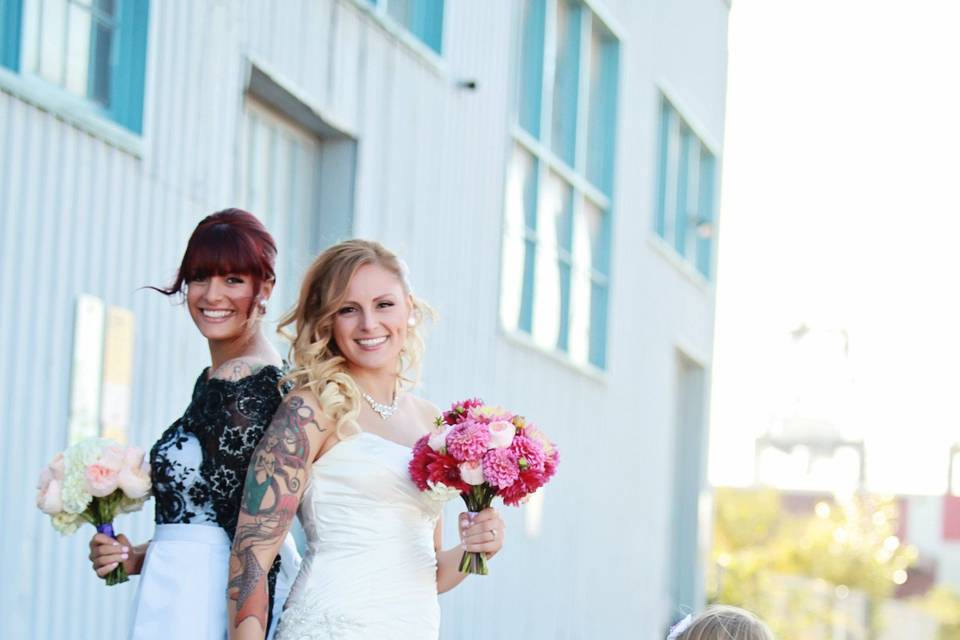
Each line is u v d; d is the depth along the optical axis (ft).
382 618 14.96
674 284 54.54
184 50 25.99
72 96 23.82
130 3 25.13
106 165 23.99
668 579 58.08
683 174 58.08
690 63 56.44
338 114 30.91
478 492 15.15
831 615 121.39
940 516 171.22
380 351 15.40
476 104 37.32
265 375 15.56
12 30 22.49
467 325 36.81
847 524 136.77
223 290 15.67
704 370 59.31
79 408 23.47
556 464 15.29
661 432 53.31
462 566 15.15
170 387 25.81
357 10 31.42
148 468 15.67
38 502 15.74
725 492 142.00
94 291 23.81
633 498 50.08
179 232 26.04
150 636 15.19
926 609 142.51
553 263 43.06
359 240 15.76
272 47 28.53
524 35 41.86
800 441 181.78
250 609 14.51
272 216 29.91
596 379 45.98
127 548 15.89
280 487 14.74
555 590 42.83
